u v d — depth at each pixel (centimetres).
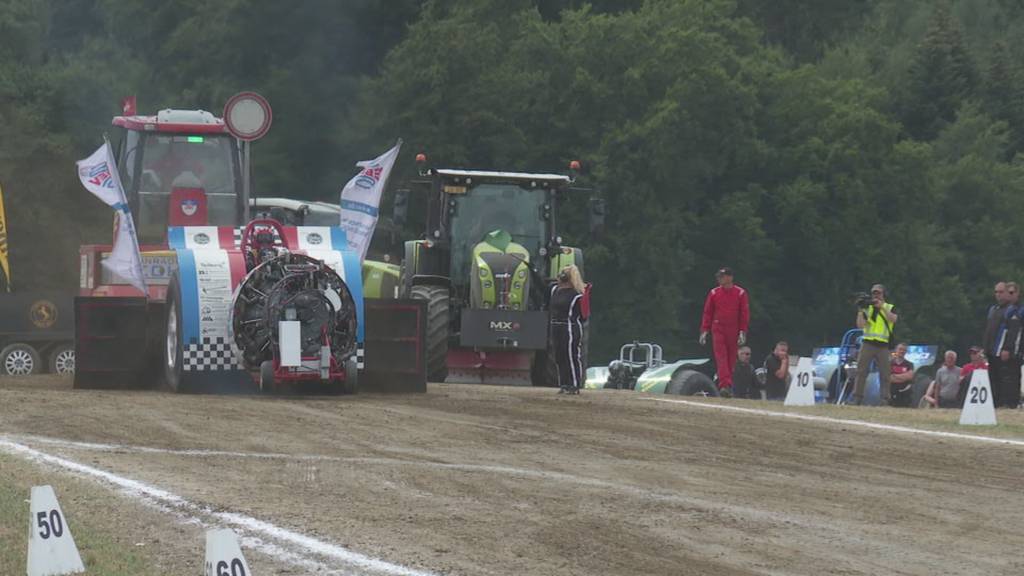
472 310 8912
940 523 3972
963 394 9488
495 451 4997
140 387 7125
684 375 9006
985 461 5316
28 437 4975
